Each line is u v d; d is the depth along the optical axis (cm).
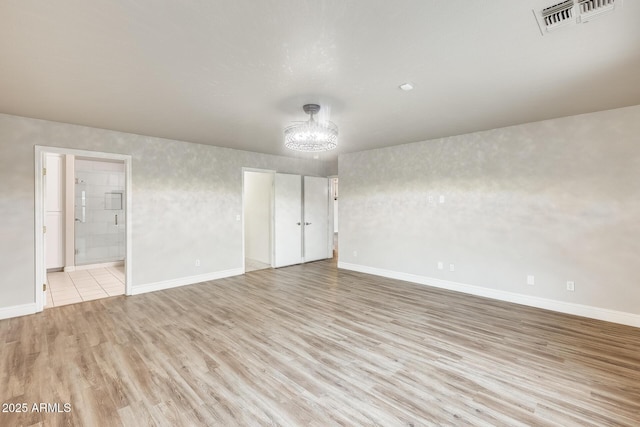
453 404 196
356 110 326
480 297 421
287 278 535
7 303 342
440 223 469
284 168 644
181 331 309
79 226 608
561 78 247
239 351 266
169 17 165
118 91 270
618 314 325
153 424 178
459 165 446
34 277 358
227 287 476
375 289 463
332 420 182
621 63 221
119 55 207
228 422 180
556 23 171
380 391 210
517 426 176
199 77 242
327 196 735
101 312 363
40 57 208
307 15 163
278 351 267
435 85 260
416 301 405
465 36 185
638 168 312
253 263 673
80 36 183
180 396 204
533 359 252
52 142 366
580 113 341
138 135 436
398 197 522
